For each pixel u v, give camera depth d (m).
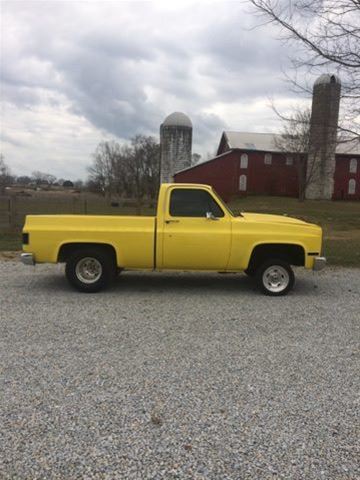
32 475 2.62
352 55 10.11
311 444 2.98
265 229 7.13
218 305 6.58
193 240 7.07
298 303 6.80
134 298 6.92
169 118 54.75
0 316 5.83
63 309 6.21
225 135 59.94
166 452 2.86
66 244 7.16
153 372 4.07
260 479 2.62
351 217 33.12
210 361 4.36
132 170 87.88
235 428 3.15
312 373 4.12
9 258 10.52
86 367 4.16
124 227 7.10
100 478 2.61
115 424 3.17
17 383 3.79
